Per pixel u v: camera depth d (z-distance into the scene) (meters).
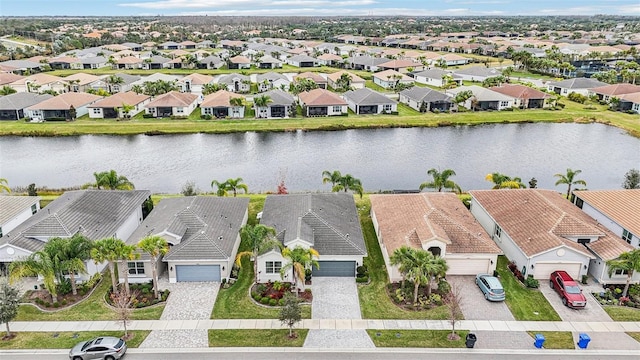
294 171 81.38
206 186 74.44
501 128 110.06
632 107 121.75
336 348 34.72
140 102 118.12
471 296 41.50
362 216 57.75
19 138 99.94
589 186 75.06
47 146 94.88
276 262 42.97
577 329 36.97
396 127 110.12
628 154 90.88
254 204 60.59
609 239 44.78
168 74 172.50
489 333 36.47
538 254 42.91
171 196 64.44
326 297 41.47
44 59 187.12
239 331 36.75
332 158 88.25
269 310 39.62
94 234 45.41
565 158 88.62
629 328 37.12
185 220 47.47
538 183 76.38
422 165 84.69
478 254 44.06
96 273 43.12
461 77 161.50
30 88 135.12
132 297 39.94
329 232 45.94
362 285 43.50
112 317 38.56
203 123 107.56
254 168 82.88
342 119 112.06
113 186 59.59
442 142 98.69
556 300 40.94
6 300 34.88
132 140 99.00
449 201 54.12
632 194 53.75
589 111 122.69
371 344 35.22
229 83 143.12
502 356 33.84
